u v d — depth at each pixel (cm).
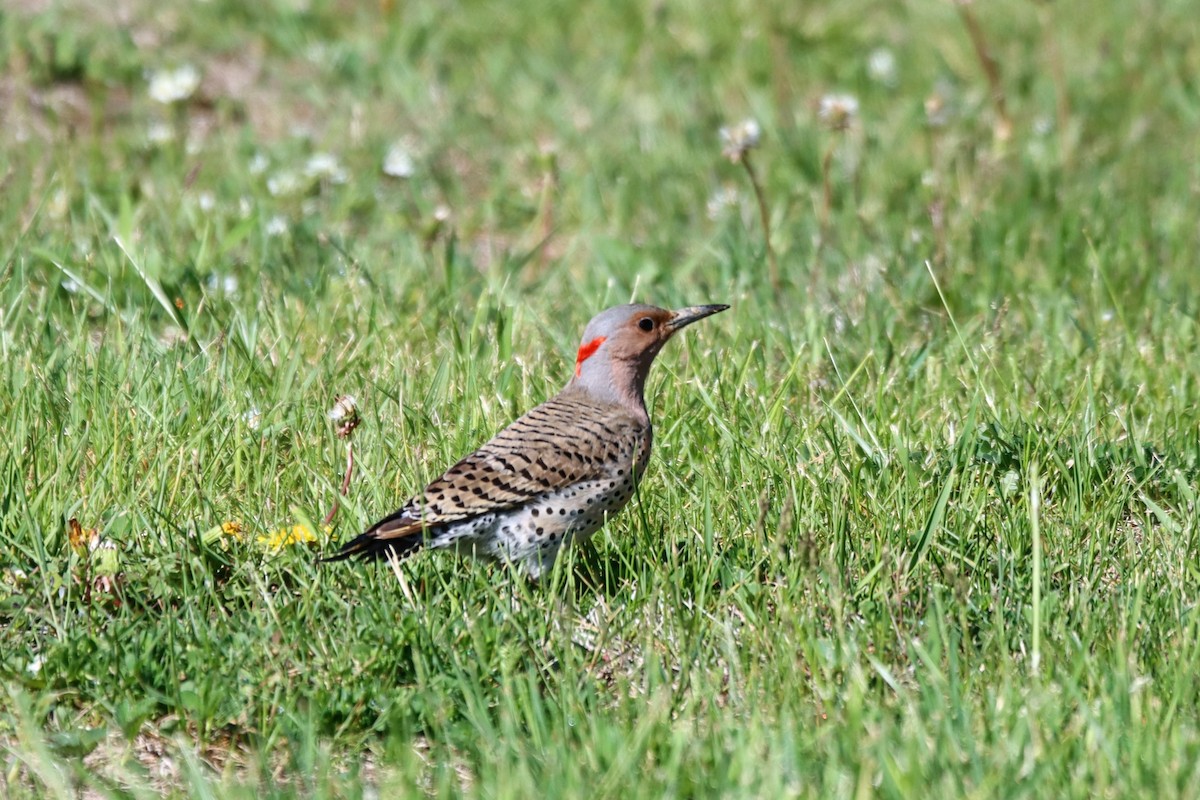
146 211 1606
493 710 834
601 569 995
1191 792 725
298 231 1593
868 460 1084
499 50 2227
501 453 957
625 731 790
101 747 805
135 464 1044
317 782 759
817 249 1595
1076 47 2320
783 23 2336
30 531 937
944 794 721
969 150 1855
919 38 2361
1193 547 997
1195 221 1694
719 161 1900
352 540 923
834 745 763
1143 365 1295
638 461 1000
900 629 880
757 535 961
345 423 1006
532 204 1769
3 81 1919
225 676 834
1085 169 1867
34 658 838
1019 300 1470
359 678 838
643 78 2167
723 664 874
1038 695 802
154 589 903
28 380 1153
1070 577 965
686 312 1030
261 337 1318
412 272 1509
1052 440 1125
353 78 2108
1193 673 829
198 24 2172
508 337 1291
